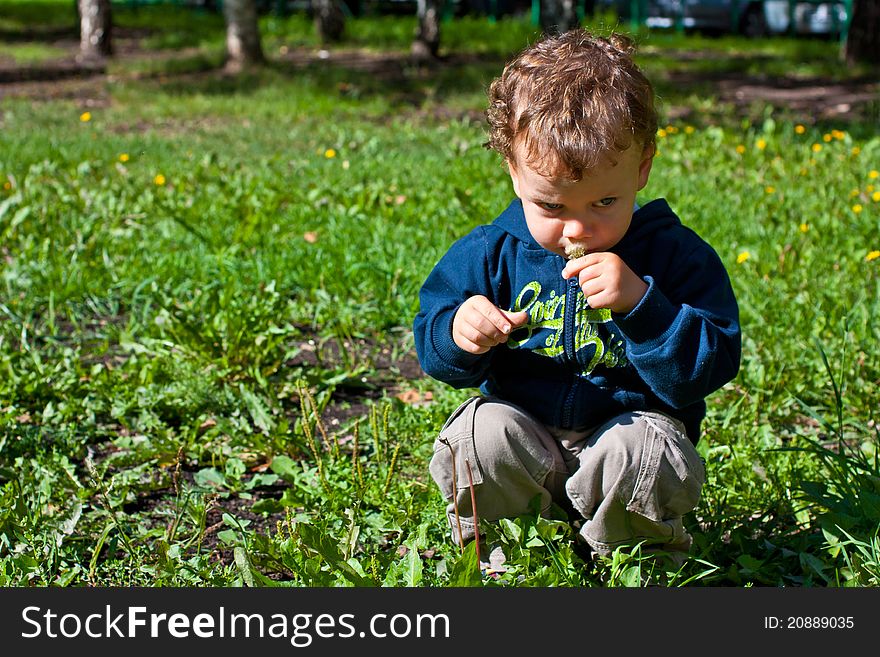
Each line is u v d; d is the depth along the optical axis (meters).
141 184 8.12
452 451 2.62
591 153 2.30
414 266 5.69
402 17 30.95
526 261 2.68
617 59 2.48
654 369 2.44
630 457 2.57
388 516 3.23
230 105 14.70
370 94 16.19
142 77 18.77
